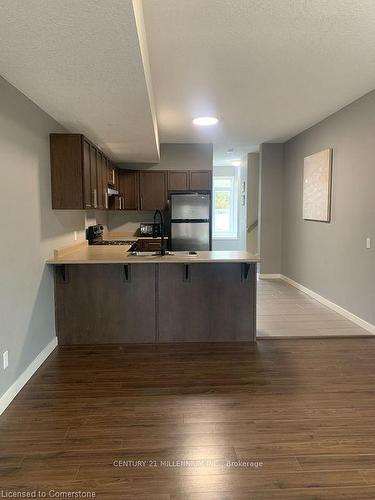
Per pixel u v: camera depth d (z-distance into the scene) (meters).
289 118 5.00
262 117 4.91
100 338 3.84
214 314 3.88
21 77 2.49
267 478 1.87
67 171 3.58
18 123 2.80
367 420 2.39
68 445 2.14
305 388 2.83
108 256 3.77
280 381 2.95
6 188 2.61
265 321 4.52
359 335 4.01
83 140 3.60
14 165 2.75
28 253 3.03
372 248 4.03
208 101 4.15
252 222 8.39
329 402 2.62
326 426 2.32
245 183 8.62
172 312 3.86
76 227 4.53
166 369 3.19
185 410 2.52
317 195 5.32
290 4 2.25
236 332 3.90
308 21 2.46
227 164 9.80
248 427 2.31
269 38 2.68
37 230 3.23
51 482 1.85
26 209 2.98
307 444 2.14
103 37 1.93
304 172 5.79
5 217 2.60
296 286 6.34
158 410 2.52
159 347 3.73
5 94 2.57
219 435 2.23
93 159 4.21
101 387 2.86
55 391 2.79
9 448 2.11
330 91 3.89
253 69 3.25
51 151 3.54
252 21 2.44
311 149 5.55
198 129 5.58
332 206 4.94
